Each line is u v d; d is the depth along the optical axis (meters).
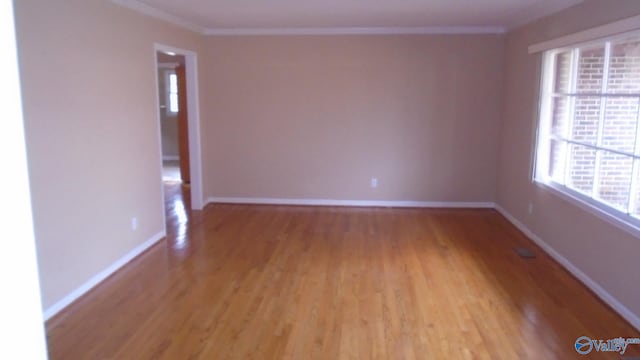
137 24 4.50
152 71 4.84
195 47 6.06
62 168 3.41
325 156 6.50
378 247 4.84
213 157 6.64
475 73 6.14
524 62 5.32
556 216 4.43
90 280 3.79
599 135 3.76
